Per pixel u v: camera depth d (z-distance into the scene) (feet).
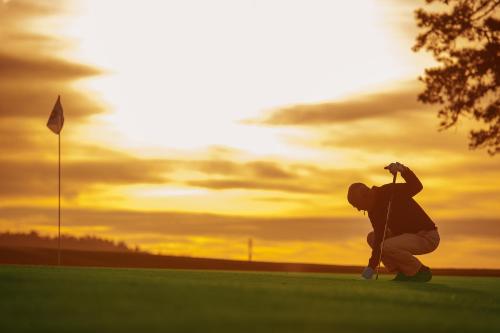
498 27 52.80
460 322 18.45
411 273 37.32
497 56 52.90
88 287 22.06
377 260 37.45
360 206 38.06
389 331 16.21
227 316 17.04
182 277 29.48
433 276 48.55
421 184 38.29
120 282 23.95
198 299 19.83
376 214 37.63
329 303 20.58
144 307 18.11
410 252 37.60
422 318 18.56
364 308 19.90
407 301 22.91
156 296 20.18
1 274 26.63
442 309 21.53
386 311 19.60
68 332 14.85
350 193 38.14
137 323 15.81
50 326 15.46
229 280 28.68
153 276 29.27
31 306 18.08
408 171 38.24
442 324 17.84
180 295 20.54
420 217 37.96
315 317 17.49
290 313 17.99
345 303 20.89
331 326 16.39
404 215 37.83
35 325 15.58
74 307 17.98
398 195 38.09
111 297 19.80
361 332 15.89
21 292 20.63
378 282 32.94
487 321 19.17
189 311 17.63
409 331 16.43
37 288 21.62
